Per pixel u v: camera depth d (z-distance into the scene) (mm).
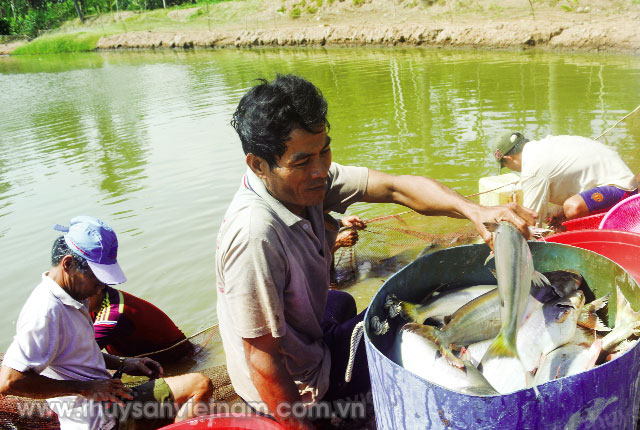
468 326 2355
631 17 15711
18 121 13695
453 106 10031
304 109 2092
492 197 4938
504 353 2121
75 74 23797
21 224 6707
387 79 13664
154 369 3375
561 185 4809
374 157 7566
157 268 5203
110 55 31906
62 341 2768
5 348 4227
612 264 2328
